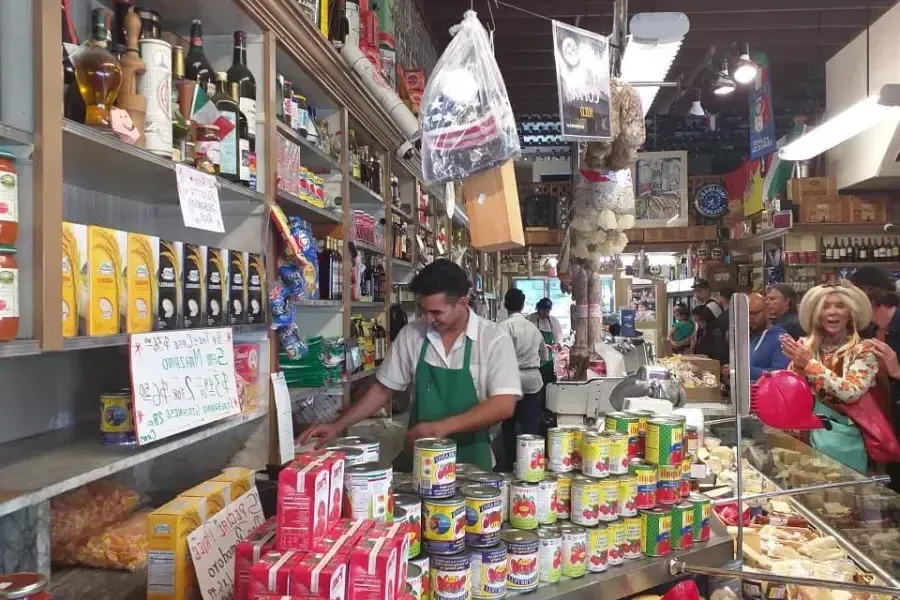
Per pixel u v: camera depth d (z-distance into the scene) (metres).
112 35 1.82
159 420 1.61
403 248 4.89
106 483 1.95
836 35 8.33
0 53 1.26
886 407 3.44
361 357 3.62
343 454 1.54
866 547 2.42
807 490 2.43
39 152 1.25
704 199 11.00
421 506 1.68
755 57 8.55
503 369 2.59
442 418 2.67
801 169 8.59
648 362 4.70
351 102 3.35
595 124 2.68
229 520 1.70
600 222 3.72
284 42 2.49
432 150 2.26
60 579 1.69
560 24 2.58
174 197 2.22
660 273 12.06
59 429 1.91
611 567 1.94
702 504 2.16
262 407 2.28
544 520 1.91
